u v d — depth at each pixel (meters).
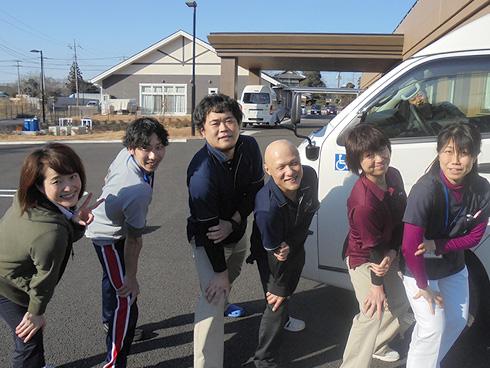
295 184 2.35
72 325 3.55
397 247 2.55
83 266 4.81
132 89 42.47
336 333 3.42
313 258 3.26
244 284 4.32
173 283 4.37
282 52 19.50
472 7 8.46
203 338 2.69
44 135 23.48
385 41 18.36
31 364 2.50
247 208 2.75
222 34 19.64
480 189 2.30
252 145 2.72
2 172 11.26
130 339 2.87
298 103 3.42
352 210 2.44
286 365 3.04
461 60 3.06
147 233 6.07
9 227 2.22
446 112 3.09
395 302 2.79
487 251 2.85
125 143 2.71
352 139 2.38
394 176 2.54
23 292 2.38
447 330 2.48
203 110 2.51
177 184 9.52
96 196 8.22
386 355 3.01
